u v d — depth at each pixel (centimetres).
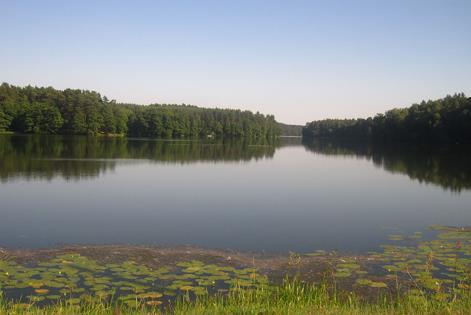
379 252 1525
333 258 1441
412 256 1434
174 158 5416
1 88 10288
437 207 2467
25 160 4206
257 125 16012
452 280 1174
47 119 9869
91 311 833
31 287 1071
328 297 985
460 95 11594
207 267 1291
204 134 14238
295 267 1337
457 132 9094
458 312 767
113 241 1620
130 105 15012
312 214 2208
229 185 3167
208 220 2011
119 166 4125
